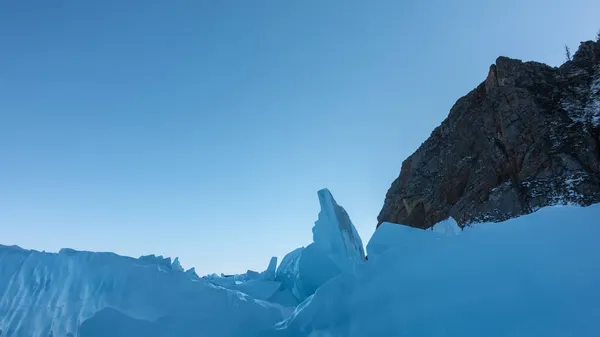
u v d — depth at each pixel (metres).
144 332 4.59
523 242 3.74
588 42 29.28
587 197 19.17
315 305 4.68
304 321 4.66
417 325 3.72
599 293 3.10
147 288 4.94
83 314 4.73
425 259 4.18
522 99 27.14
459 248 4.03
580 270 3.32
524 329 3.17
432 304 3.77
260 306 5.25
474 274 3.75
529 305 3.30
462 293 3.68
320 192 7.32
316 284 7.07
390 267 4.38
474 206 24.42
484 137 29.05
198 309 4.91
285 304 7.26
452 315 3.58
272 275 8.88
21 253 5.25
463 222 24.12
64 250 5.25
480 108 31.45
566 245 3.54
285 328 4.75
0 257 5.17
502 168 25.28
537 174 22.33
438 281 3.91
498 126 28.06
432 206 30.53
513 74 29.55
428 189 32.44
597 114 23.20
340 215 7.40
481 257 3.84
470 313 3.50
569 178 20.67
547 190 20.94
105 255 5.16
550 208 3.97
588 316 3.00
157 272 5.11
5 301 4.82
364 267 4.65
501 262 3.70
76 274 5.05
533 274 3.47
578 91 25.81
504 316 3.34
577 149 21.80
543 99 26.58
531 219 3.90
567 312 3.10
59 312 4.75
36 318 4.69
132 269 5.06
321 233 7.16
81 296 4.87
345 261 6.76
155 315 4.75
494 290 3.54
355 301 4.38
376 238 5.95
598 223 3.58
